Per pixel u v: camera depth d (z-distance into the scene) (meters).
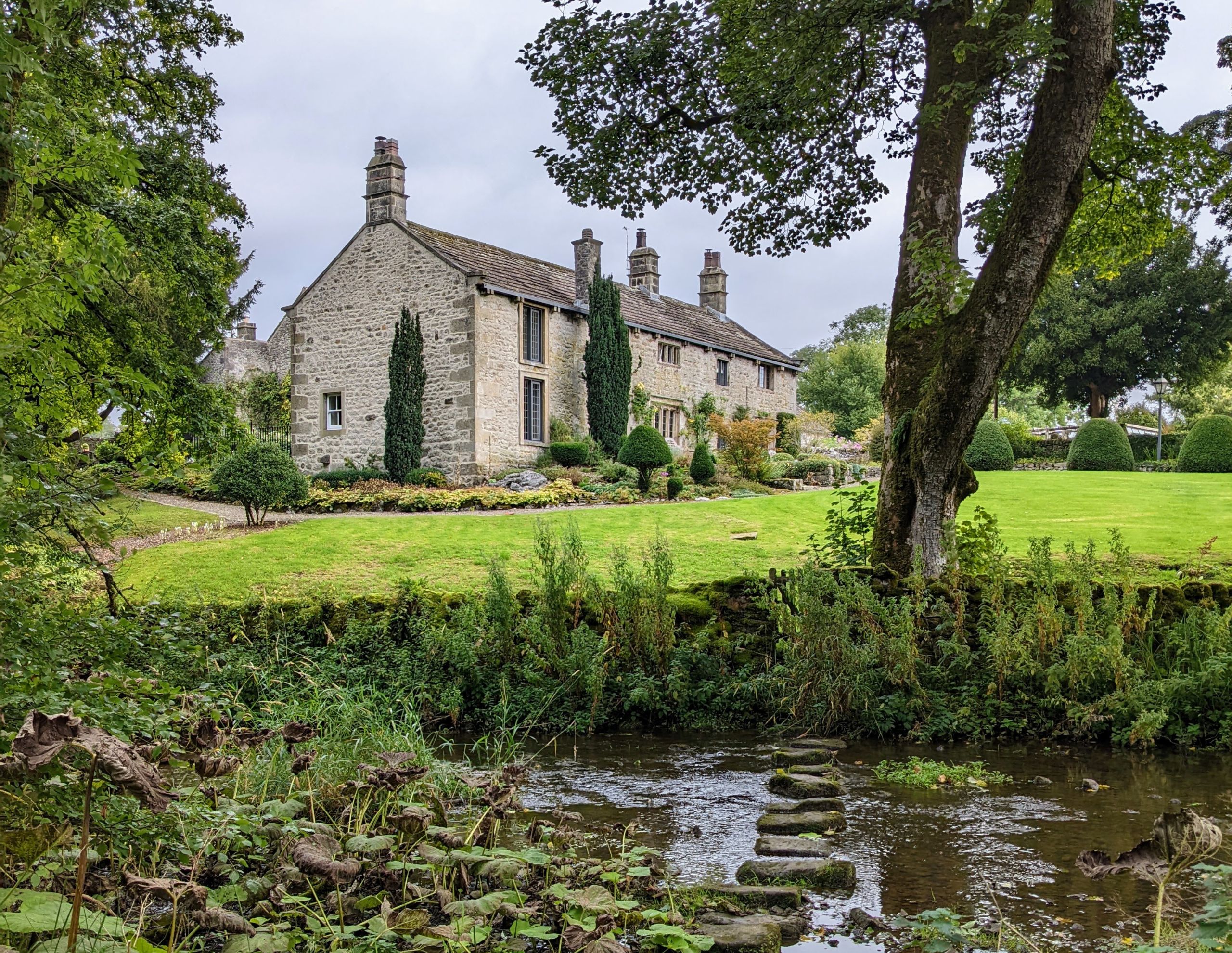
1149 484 20.31
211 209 13.62
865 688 7.40
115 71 12.34
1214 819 4.88
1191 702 6.98
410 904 3.67
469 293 22.97
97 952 2.44
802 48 9.58
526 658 8.24
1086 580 7.61
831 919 3.68
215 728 3.90
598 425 25.67
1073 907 3.72
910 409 9.28
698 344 30.67
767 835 4.82
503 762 6.59
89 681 3.56
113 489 4.17
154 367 10.02
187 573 12.27
